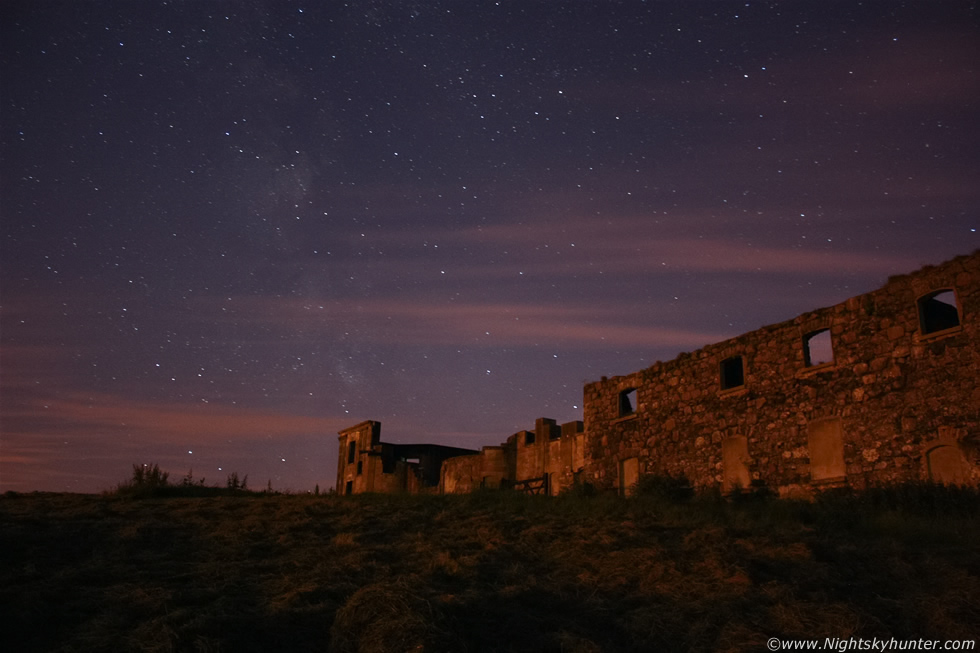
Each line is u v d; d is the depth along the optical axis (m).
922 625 7.88
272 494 21.58
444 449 50.25
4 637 7.28
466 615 8.16
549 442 34.72
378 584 8.16
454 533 12.84
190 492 20.56
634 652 7.45
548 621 8.12
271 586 9.10
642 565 10.26
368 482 48.34
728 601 8.66
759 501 19.44
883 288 18.41
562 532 13.05
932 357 17.00
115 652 6.86
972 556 10.45
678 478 22.72
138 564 10.18
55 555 10.56
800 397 20.02
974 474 15.66
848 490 17.34
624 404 27.89
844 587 9.19
